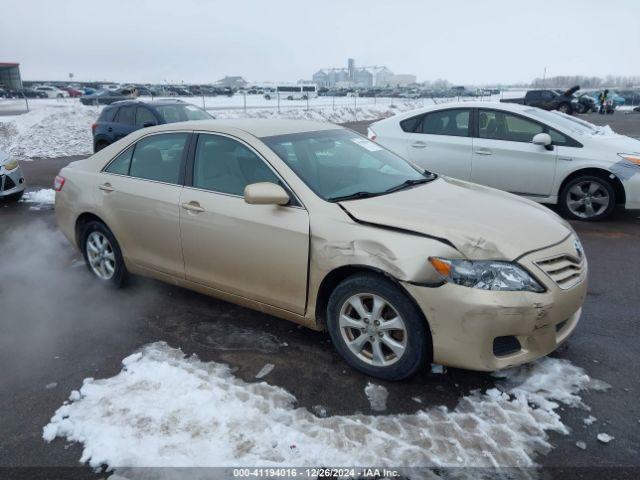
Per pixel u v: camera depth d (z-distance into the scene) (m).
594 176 6.54
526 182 6.90
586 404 2.85
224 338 3.71
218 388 3.03
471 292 2.71
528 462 2.44
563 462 2.44
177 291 4.59
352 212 3.11
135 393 3.00
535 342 2.83
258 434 2.64
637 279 4.70
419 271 2.78
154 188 4.01
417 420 2.75
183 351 3.53
